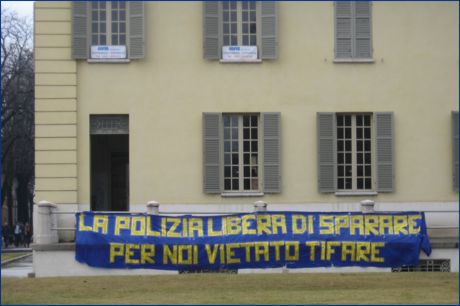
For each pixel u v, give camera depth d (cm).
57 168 2266
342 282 1797
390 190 2314
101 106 2294
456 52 2358
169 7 2323
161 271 2052
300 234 2077
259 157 2316
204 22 2312
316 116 2320
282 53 2333
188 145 2302
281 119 2316
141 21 2300
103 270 2047
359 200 2311
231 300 1523
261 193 2297
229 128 2327
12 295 1611
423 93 2345
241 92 2317
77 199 2266
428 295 1595
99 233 2052
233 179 2312
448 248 2117
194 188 2292
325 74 2334
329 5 2348
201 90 2312
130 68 2305
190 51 2319
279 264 2066
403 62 2350
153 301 1512
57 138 2272
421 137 2336
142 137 2295
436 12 2362
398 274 1961
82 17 2292
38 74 2278
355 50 2344
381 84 2344
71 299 1550
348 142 2341
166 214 2153
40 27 2284
